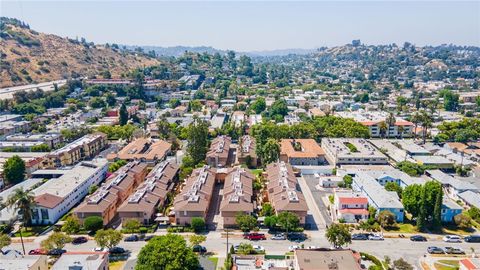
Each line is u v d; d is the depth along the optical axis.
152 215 150.75
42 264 109.19
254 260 120.56
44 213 149.00
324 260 106.88
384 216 143.50
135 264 119.12
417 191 145.50
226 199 155.00
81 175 184.62
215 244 133.88
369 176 184.38
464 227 144.50
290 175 184.25
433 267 119.44
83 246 133.00
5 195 168.12
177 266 103.81
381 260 123.25
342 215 150.12
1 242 122.62
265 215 153.12
